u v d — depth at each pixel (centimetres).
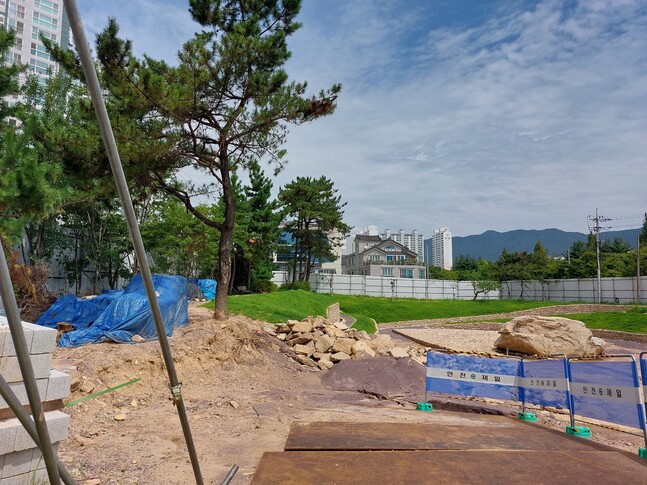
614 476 421
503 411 832
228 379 914
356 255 7400
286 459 454
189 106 1110
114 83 1052
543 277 5147
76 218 2352
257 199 3619
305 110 1186
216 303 1280
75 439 521
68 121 1936
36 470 343
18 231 754
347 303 3922
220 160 1289
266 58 1145
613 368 623
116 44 1023
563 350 1666
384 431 575
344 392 986
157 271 2916
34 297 1165
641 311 3234
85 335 916
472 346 1970
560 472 429
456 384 823
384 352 1369
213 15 1294
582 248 6919
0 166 761
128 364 793
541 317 1772
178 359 882
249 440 565
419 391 1020
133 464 461
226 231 1305
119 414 636
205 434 583
